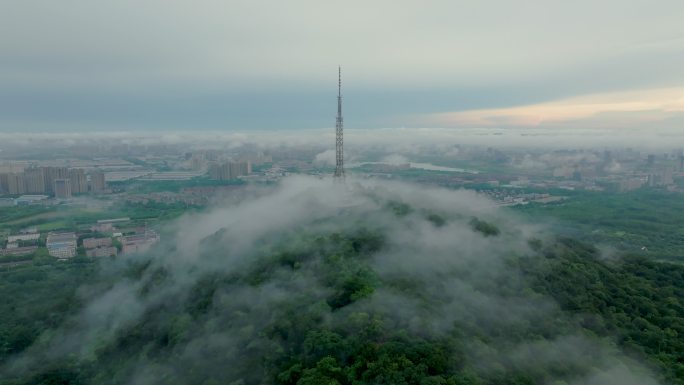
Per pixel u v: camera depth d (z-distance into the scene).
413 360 110.62
